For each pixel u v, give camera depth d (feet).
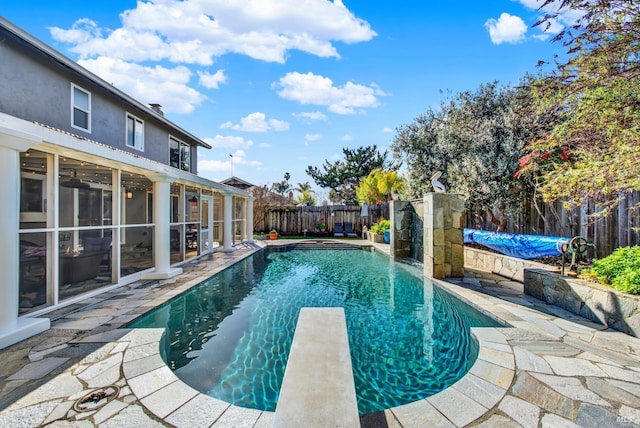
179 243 28.76
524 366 9.53
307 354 8.75
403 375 10.87
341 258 35.91
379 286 22.71
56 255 15.29
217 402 8.14
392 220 33.40
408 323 15.60
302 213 61.98
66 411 7.64
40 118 23.75
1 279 11.33
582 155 16.22
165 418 7.47
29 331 11.94
